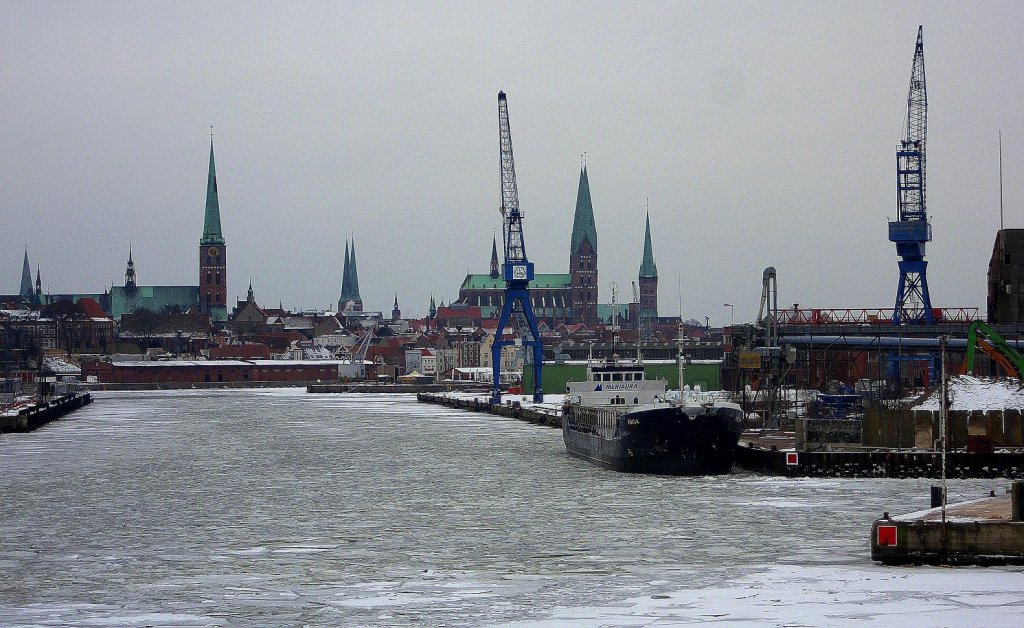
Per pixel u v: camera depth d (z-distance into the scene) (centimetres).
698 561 7600
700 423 11556
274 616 6388
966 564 7050
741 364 14662
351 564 7719
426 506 10206
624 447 11962
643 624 6028
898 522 7169
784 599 6412
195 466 13900
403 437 18250
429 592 6875
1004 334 16762
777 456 11488
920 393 15925
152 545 8469
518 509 9900
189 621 6319
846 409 15125
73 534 8950
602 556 7838
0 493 11369
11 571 7588
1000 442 11706
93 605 6681
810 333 17438
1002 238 17800
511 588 6938
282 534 8881
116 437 18638
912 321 19675
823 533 8462
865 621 5888
